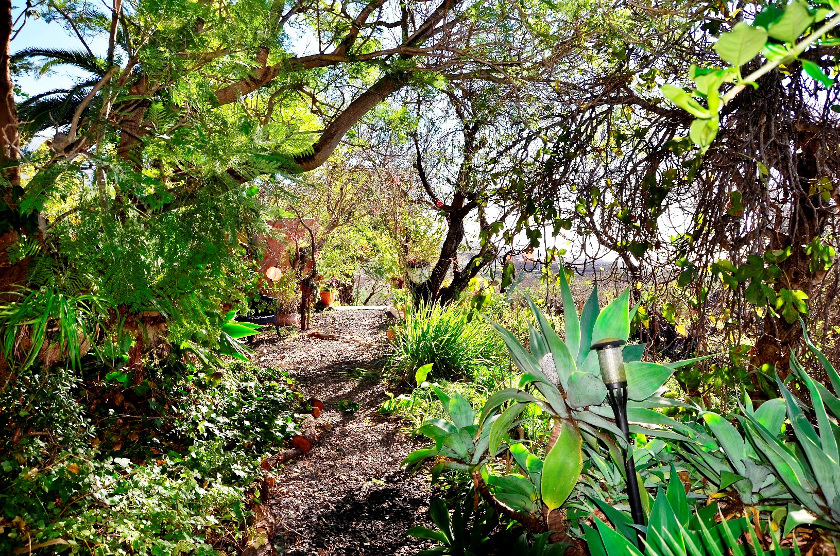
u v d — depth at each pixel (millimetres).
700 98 2705
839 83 2531
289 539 3893
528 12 3736
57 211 2965
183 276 2570
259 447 5305
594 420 1917
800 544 1797
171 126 2627
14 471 3178
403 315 10039
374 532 4008
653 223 2928
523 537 2354
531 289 4160
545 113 3830
